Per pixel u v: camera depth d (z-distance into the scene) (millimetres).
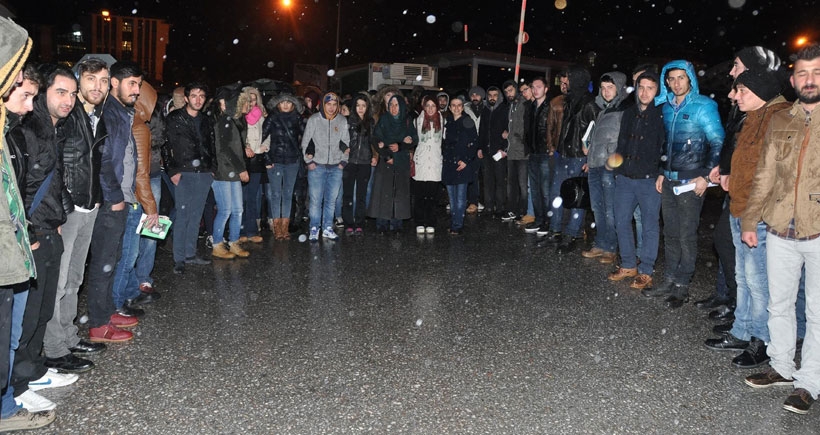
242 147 7020
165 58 46562
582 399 3750
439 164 8500
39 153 3252
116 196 4273
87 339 4562
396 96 8250
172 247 7066
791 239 3742
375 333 4789
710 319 5242
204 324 4945
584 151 7258
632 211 6211
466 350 4477
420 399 3703
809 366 3709
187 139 6254
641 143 5859
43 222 3400
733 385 4000
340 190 9047
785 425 3512
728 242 4949
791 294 3889
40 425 3314
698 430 3428
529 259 7250
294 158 7961
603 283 6277
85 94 3793
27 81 2789
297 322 5016
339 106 8602
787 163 3650
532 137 8523
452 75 16797
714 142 5188
